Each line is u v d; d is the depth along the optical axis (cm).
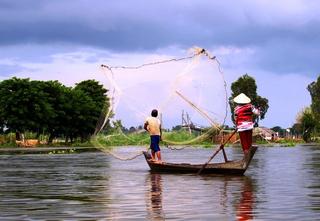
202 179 1822
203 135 2406
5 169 2477
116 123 2769
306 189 1483
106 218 1023
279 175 1961
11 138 8038
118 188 1556
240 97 1969
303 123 10594
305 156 3616
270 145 7356
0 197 1356
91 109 9312
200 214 1059
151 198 1312
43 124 8375
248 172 2123
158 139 2219
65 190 1516
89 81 9962
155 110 2220
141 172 2198
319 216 1028
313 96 13888
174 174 2058
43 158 3722
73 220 1005
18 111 8012
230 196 1336
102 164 2853
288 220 988
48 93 8494
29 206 1190
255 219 999
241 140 1969
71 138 9544
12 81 8075
